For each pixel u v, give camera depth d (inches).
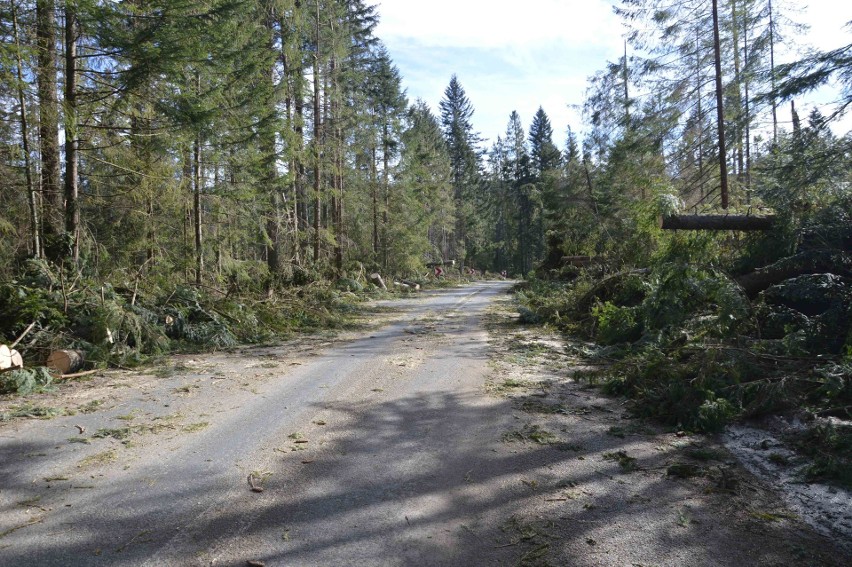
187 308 401.4
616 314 369.1
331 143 859.4
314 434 192.1
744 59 699.4
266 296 532.1
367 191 1224.2
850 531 125.5
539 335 425.7
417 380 273.9
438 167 1999.3
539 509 136.3
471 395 245.1
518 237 2647.6
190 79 501.0
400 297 911.0
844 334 250.7
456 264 2186.3
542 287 810.8
